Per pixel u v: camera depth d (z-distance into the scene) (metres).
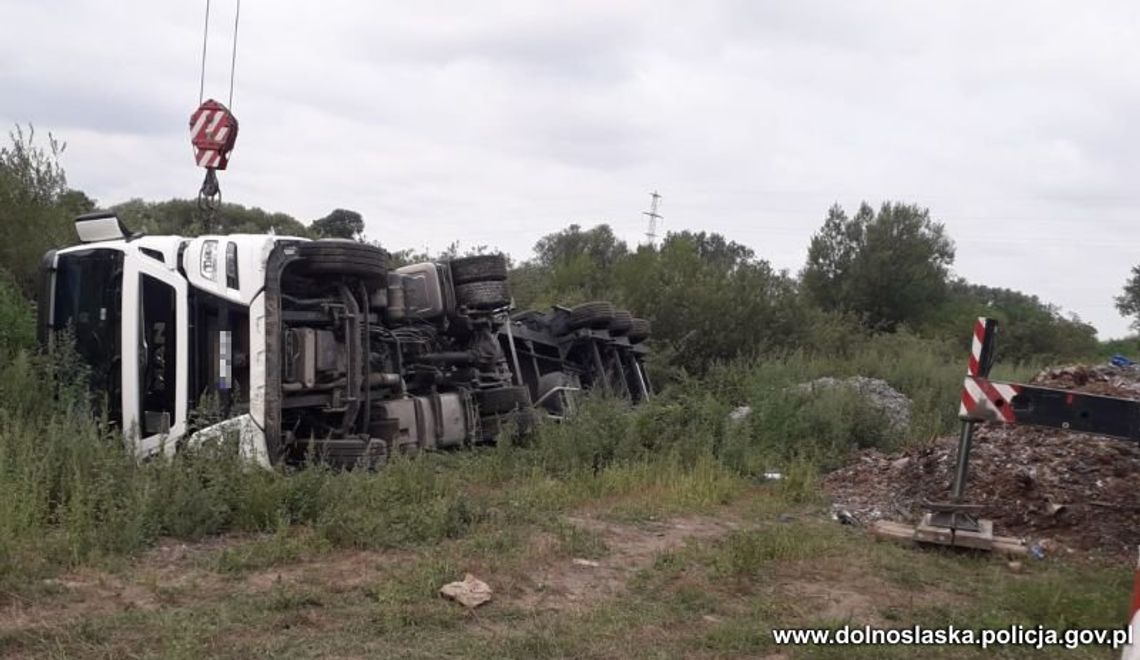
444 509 7.96
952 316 44.06
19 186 14.49
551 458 10.83
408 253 18.03
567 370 15.34
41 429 8.67
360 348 10.14
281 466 8.68
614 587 6.84
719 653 5.70
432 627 5.75
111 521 6.93
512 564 7.05
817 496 10.52
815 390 14.31
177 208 23.36
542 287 27.84
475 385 12.55
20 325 11.69
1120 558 8.44
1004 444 10.55
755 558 7.52
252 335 9.19
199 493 7.48
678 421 12.26
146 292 9.62
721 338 24.92
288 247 9.54
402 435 10.79
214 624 5.55
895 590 7.18
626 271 28.22
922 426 14.82
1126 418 8.06
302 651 5.28
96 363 9.83
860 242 46.69
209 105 13.27
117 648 5.12
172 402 9.37
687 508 9.57
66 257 10.17
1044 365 28.89
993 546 8.30
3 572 5.96
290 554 6.92
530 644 5.55
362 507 7.84
